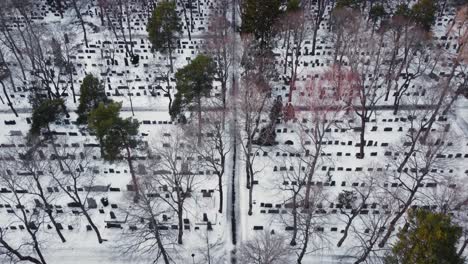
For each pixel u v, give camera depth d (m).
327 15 78.56
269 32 56.88
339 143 50.81
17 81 65.38
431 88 56.00
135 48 72.25
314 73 62.22
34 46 64.44
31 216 39.00
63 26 79.31
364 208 42.19
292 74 56.69
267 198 44.41
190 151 42.75
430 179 42.88
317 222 41.34
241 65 61.75
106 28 78.38
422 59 63.69
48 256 39.34
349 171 47.22
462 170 47.00
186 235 40.97
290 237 40.22
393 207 41.12
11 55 69.44
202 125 50.12
